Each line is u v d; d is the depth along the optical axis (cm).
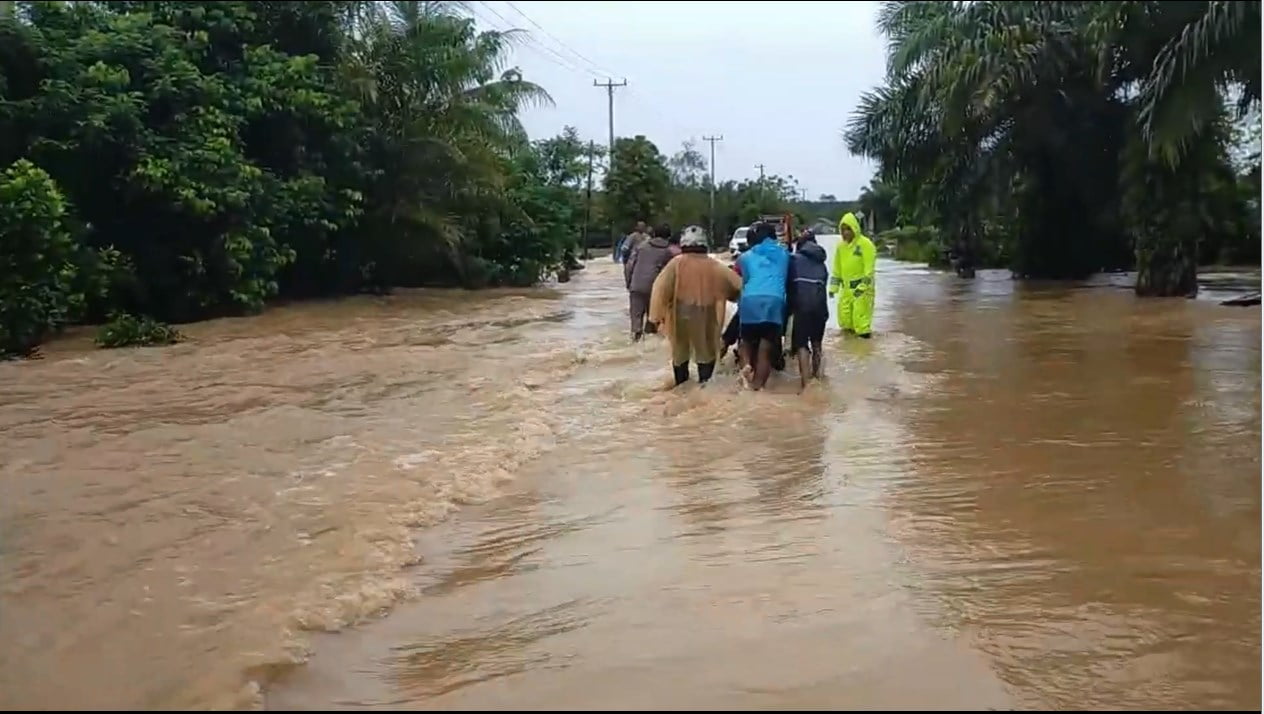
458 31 2722
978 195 3038
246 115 2183
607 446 858
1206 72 1758
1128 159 2248
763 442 861
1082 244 3048
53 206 1633
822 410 983
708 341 1131
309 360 1439
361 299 2577
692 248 1130
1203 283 2642
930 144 2994
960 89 2627
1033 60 2575
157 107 2059
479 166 2755
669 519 655
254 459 832
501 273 3134
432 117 2700
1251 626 471
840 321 1614
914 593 516
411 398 1108
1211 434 852
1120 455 788
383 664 454
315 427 959
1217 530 607
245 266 2106
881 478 739
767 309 1089
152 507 697
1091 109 2717
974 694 408
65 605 521
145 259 2044
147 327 1689
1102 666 433
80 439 922
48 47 1906
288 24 2450
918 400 1029
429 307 2359
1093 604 499
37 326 1630
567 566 573
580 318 2047
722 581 539
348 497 711
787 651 450
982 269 4069
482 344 1600
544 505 694
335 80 2439
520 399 1077
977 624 477
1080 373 1180
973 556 570
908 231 5575
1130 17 2050
